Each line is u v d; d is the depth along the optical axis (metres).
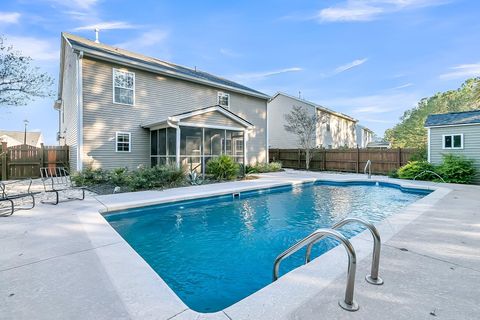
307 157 17.48
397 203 7.95
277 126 22.48
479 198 6.75
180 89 12.80
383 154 14.54
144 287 2.30
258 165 15.50
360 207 7.46
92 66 9.94
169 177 8.98
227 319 1.81
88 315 1.89
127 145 10.90
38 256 3.01
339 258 2.85
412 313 1.86
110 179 8.95
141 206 6.28
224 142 11.80
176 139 9.73
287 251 2.39
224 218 6.27
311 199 8.51
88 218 4.77
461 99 27.98
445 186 9.13
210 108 10.83
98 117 10.07
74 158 10.77
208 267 3.72
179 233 5.20
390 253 3.01
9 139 34.66
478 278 2.41
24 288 2.29
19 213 5.14
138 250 4.34
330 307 1.92
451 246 3.24
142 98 11.38
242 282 3.29
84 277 2.49
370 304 1.96
